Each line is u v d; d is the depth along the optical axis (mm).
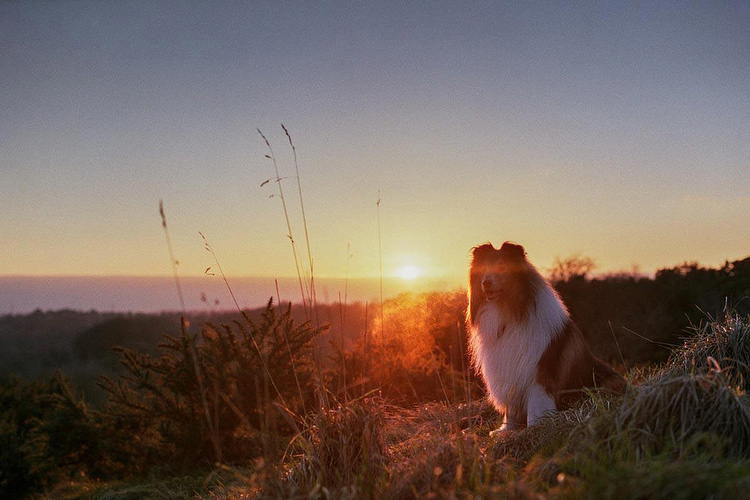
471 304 5555
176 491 5730
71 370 25641
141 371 7078
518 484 2662
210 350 6676
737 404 3059
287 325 6652
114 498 6078
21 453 8695
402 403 6375
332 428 3777
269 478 3371
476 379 6379
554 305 5207
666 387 3180
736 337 4418
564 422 3705
